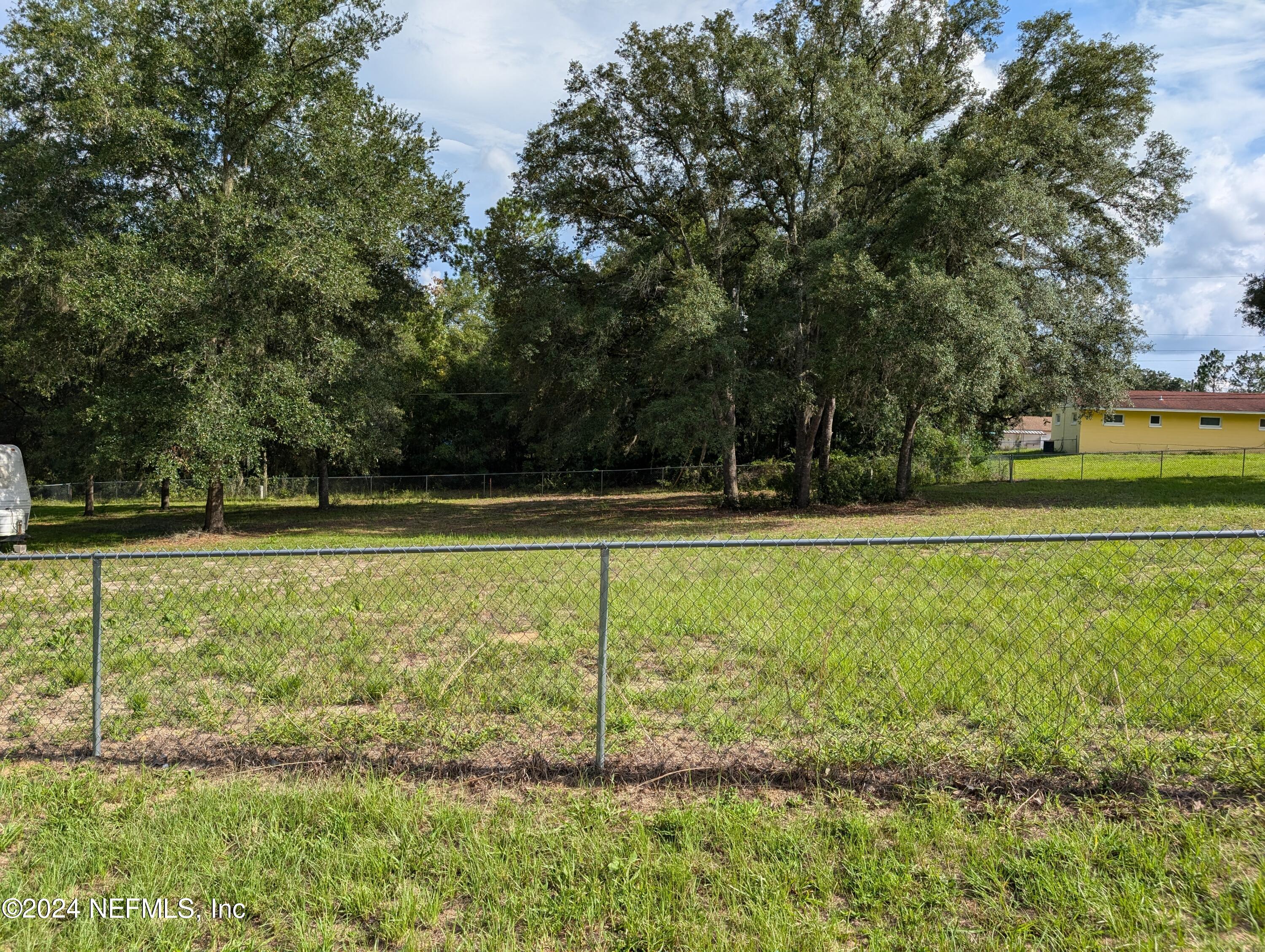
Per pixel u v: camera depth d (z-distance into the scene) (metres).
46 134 19.61
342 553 4.80
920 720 4.90
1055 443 52.72
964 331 18.30
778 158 22.53
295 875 3.49
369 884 3.41
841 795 4.10
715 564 10.95
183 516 29.16
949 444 32.62
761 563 10.95
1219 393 46.88
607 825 3.88
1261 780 4.04
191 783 4.53
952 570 9.61
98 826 4.02
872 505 25.34
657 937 3.00
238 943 3.06
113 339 18.25
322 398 22.69
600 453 40.03
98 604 4.95
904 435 25.73
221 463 18.72
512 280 26.34
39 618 8.59
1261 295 25.31
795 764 4.42
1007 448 61.06
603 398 25.98
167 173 19.64
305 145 20.80
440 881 3.43
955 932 2.96
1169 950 2.87
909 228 20.84
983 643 6.38
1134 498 22.42
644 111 23.73
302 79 20.42
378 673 6.14
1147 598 7.79
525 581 10.10
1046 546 11.60
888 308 18.72
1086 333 23.12
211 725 5.26
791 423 36.31
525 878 3.43
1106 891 3.20
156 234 18.47
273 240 18.66
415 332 41.25
